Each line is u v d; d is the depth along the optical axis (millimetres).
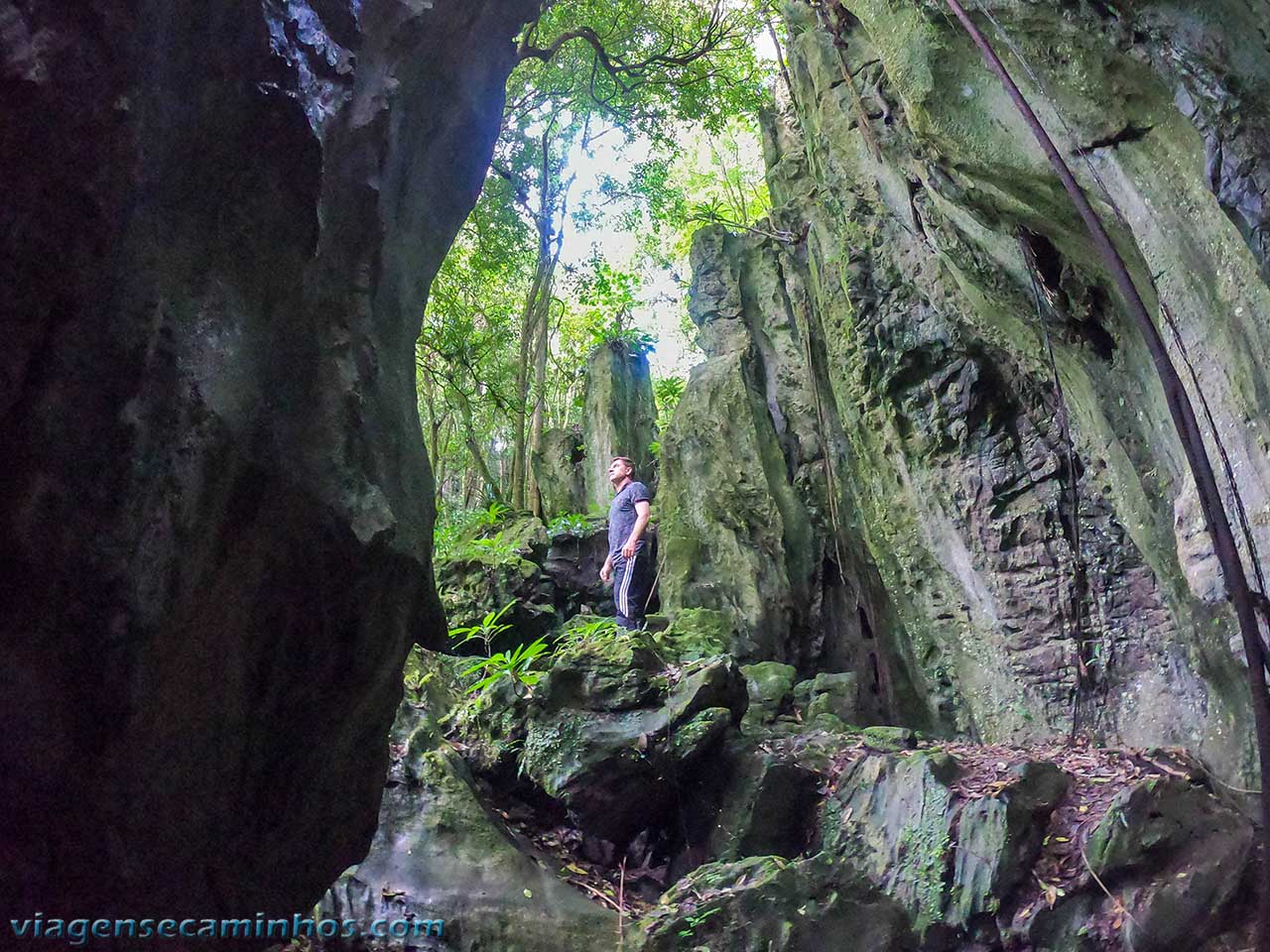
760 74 11016
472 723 5973
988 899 4664
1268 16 3574
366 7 2660
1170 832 4637
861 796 5504
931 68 5027
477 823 5023
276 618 2451
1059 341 6043
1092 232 1379
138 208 1906
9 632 1864
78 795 2057
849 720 7695
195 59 2012
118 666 1961
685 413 10266
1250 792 4984
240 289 2240
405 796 5074
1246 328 3707
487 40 3400
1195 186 3980
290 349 2432
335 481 2436
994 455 7449
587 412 15766
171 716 2199
